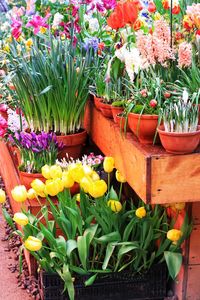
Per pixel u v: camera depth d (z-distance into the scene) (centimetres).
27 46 321
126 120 236
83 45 310
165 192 216
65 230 254
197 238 245
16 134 292
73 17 304
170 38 242
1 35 434
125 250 245
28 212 259
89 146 341
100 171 289
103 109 271
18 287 281
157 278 257
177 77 246
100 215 253
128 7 254
